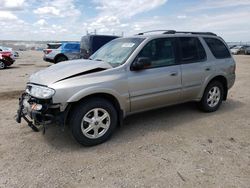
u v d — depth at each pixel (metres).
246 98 7.14
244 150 3.86
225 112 5.77
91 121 3.99
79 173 3.26
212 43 5.66
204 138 4.31
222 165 3.41
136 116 5.46
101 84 3.96
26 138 4.35
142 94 4.46
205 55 5.44
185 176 3.16
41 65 19.09
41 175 3.21
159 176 3.16
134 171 3.29
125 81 4.22
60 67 4.25
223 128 4.77
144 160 3.57
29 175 3.21
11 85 9.62
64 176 3.19
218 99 5.83
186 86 5.09
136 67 4.30
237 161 3.52
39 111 3.74
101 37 11.77
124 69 4.26
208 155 3.70
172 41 4.94
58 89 3.68
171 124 4.98
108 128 4.18
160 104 4.85
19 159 3.62
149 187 2.95
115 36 12.09
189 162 3.50
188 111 5.80
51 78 3.88
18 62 22.12
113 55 4.71
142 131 4.63
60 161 3.56
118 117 4.36
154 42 4.68
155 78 4.57
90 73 4.00
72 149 3.94
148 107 4.70
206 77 5.41
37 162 3.54
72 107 3.89
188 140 4.22
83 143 3.97
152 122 5.10
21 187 2.97
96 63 4.28
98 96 4.12
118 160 3.58
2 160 3.59
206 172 3.24
